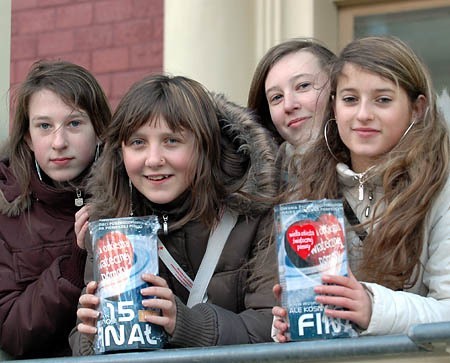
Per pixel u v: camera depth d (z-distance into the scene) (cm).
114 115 328
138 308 277
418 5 524
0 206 362
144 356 263
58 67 367
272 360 252
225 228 325
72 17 594
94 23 589
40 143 359
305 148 344
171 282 324
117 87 578
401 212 294
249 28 499
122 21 583
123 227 279
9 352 353
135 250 279
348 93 308
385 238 294
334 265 263
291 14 505
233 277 321
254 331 303
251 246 325
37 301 344
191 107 321
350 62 308
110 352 277
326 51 374
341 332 262
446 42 523
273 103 371
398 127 305
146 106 319
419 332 236
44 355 352
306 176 322
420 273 295
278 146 362
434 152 300
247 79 493
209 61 489
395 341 241
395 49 307
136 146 322
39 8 602
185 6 493
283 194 325
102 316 277
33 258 355
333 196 315
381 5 528
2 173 374
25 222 359
